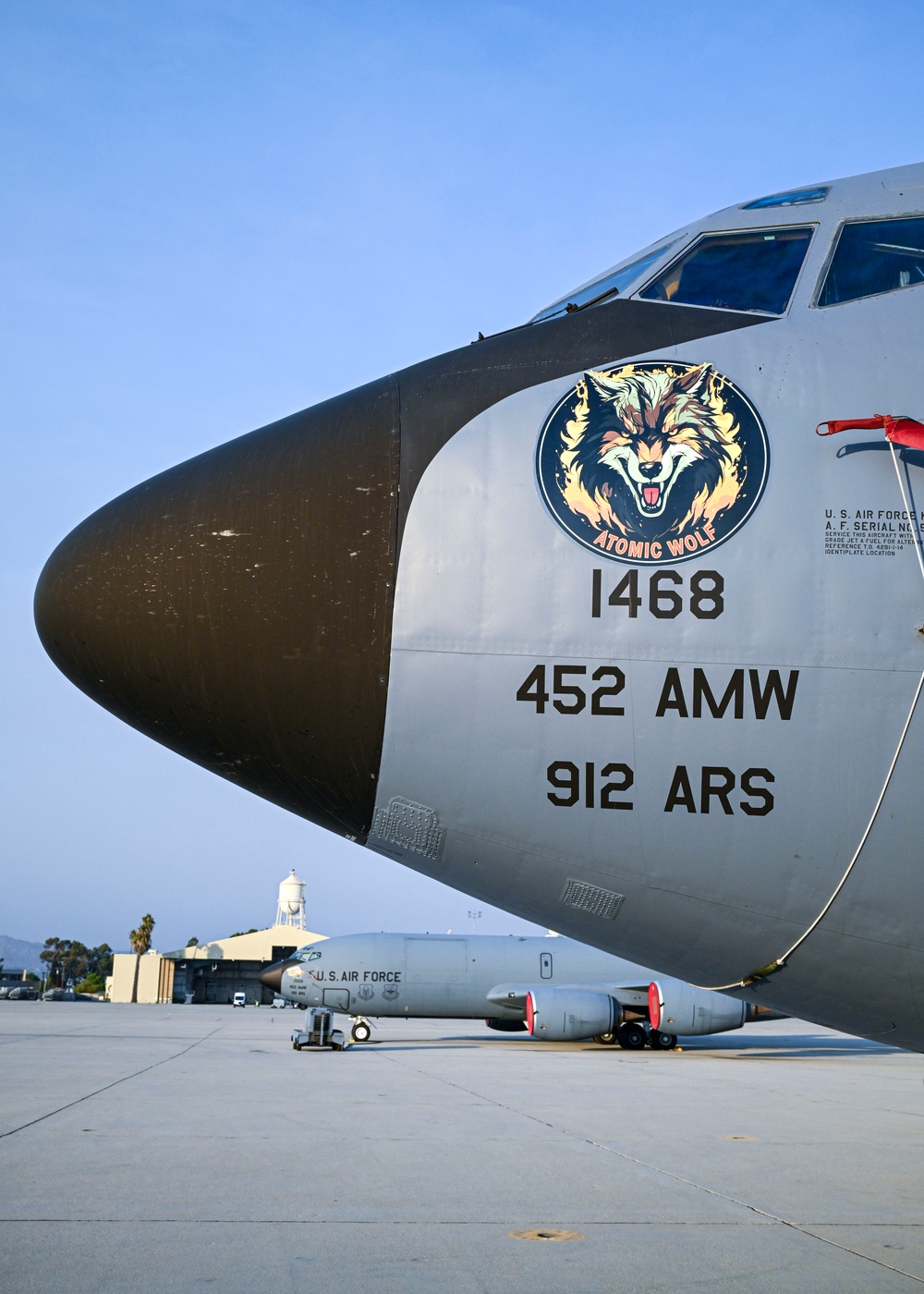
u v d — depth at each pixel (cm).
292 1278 588
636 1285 582
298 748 493
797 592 455
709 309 516
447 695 468
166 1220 741
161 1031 3716
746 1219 773
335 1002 3741
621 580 462
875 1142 1238
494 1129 1291
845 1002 496
